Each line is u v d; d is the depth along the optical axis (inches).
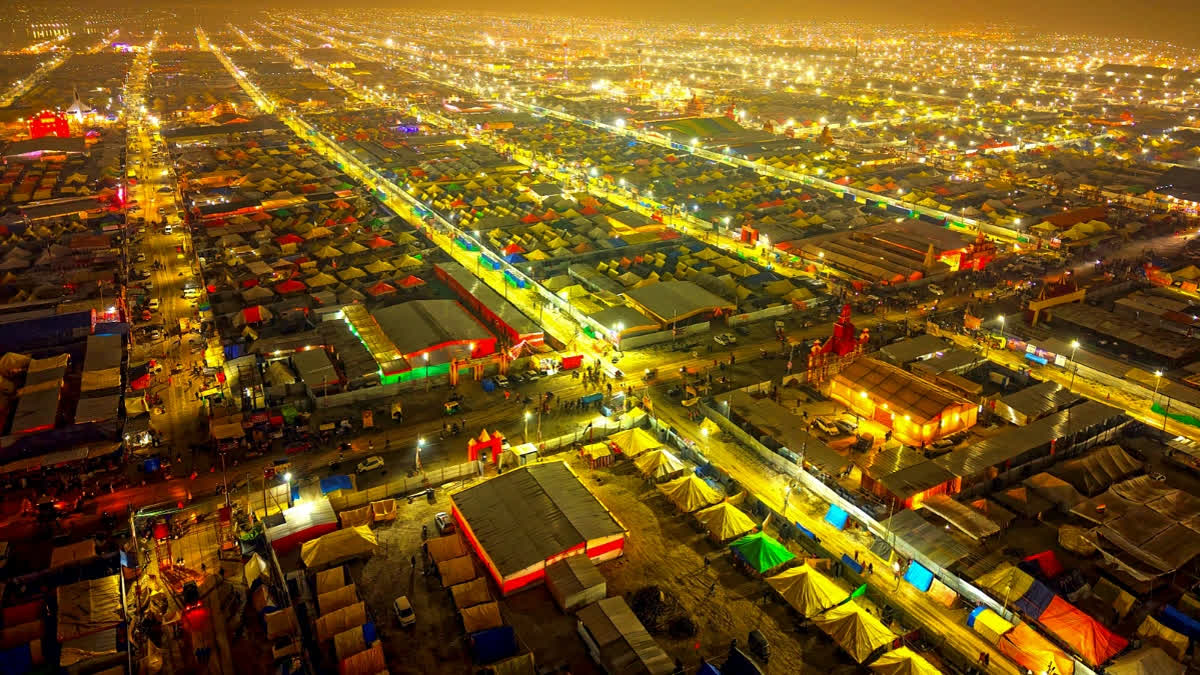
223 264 4690.0
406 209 6210.6
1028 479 2657.5
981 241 4815.5
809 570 2154.3
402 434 2957.7
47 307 3922.2
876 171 7396.7
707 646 1983.3
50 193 6166.3
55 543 2315.5
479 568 2253.9
